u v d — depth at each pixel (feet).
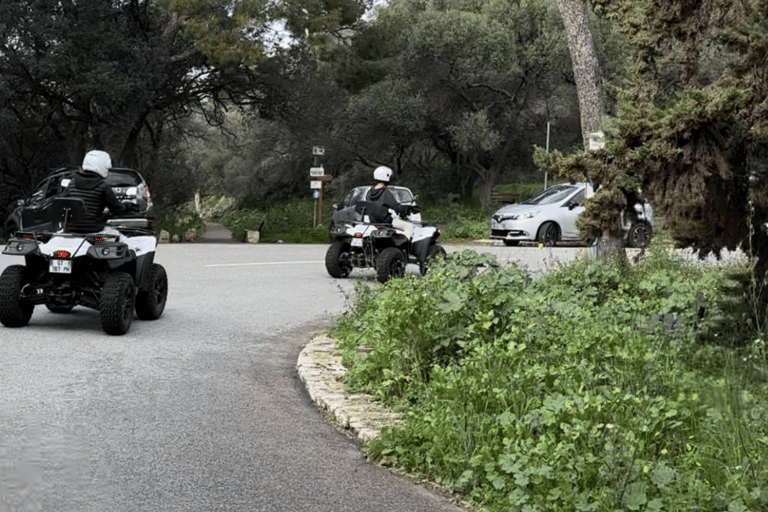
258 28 125.18
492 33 150.71
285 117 143.23
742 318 23.34
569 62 149.89
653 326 26.61
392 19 155.22
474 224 114.42
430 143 172.86
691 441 17.97
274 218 127.34
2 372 27.76
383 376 25.39
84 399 24.52
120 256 34.73
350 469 19.03
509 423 18.66
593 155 29.81
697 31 28.78
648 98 30.32
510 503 16.24
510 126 166.09
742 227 26.55
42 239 35.12
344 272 58.75
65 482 17.48
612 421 18.22
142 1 121.90
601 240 47.44
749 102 26.71
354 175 196.65
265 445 20.63
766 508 14.74
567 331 24.98
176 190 143.43
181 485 17.56
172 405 24.21
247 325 38.99
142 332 36.27
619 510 15.05
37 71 106.83
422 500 17.22
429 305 25.85
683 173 27.14
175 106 137.39
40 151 122.83
